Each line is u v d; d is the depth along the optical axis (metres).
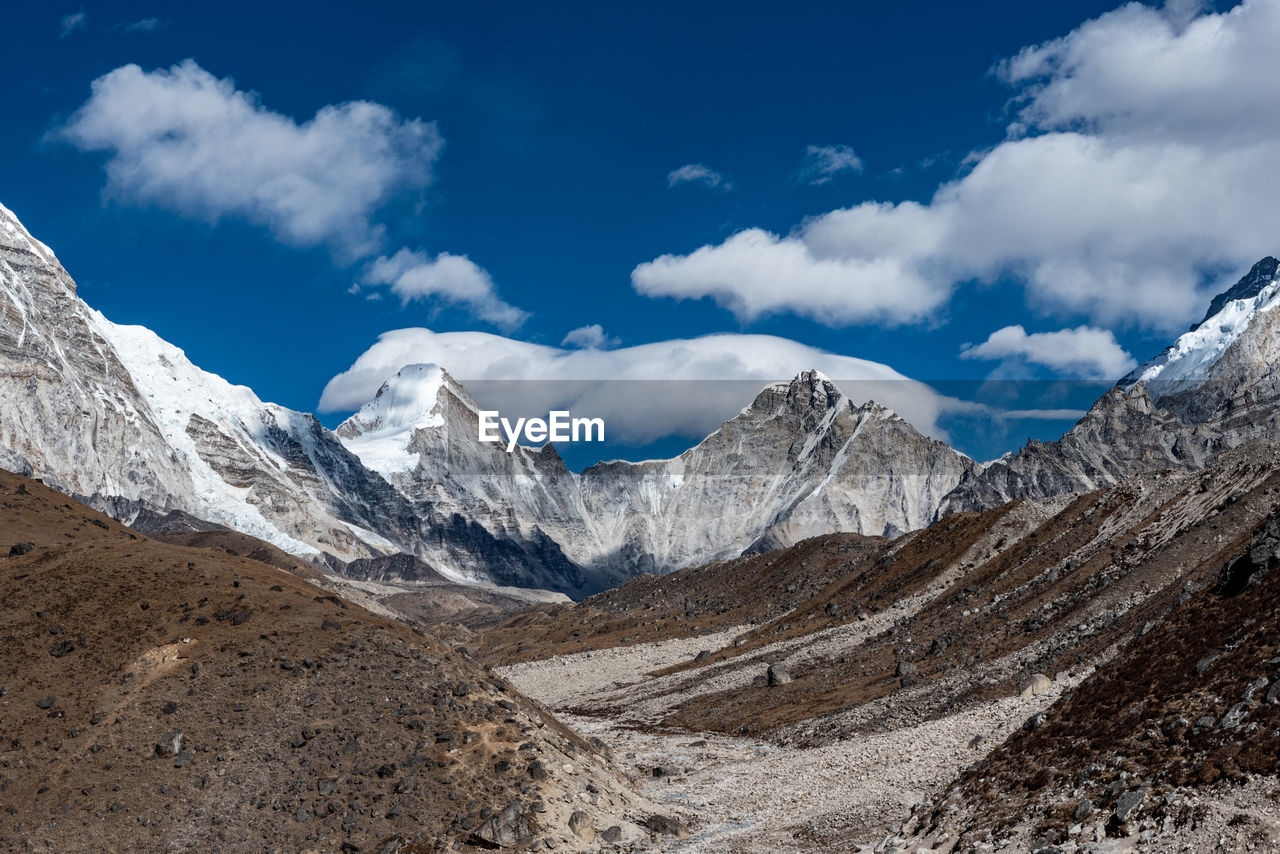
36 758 74.56
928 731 100.94
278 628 88.38
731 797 96.44
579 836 75.69
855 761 99.00
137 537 122.62
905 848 62.94
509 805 74.19
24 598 90.81
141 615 88.69
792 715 138.12
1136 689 62.97
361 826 72.00
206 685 81.62
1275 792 45.69
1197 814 47.03
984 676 116.44
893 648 158.00
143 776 73.75
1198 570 113.19
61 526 113.31
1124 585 124.25
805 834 77.38
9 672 82.31
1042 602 139.75
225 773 74.75
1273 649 55.59
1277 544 66.19
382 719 81.56
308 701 81.31
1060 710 68.50
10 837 68.75
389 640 90.50
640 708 176.12
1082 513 171.75
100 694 80.31
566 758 86.56
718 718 152.38
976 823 59.88
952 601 169.50
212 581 94.12
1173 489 154.62
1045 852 50.91
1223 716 52.97
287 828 71.38
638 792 92.31
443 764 78.44
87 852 68.25
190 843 69.62
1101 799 53.28
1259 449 144.12
